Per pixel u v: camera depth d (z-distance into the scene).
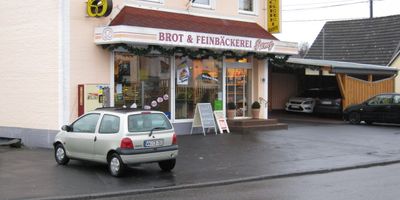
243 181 11.55
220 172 12.36
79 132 12.53
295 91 32.72
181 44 17.44
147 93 18.44
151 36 16.61
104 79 17.11
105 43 16.61
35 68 17.19
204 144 16.92
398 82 35.34
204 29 18.84
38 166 12.88
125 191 10.13
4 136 18.38
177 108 19.38
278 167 13.13
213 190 10.57
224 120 20.23
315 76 32.56
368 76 29.12
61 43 16.27
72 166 12.89
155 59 18.67
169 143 12.01
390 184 11.01
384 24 40.34
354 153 15.69
